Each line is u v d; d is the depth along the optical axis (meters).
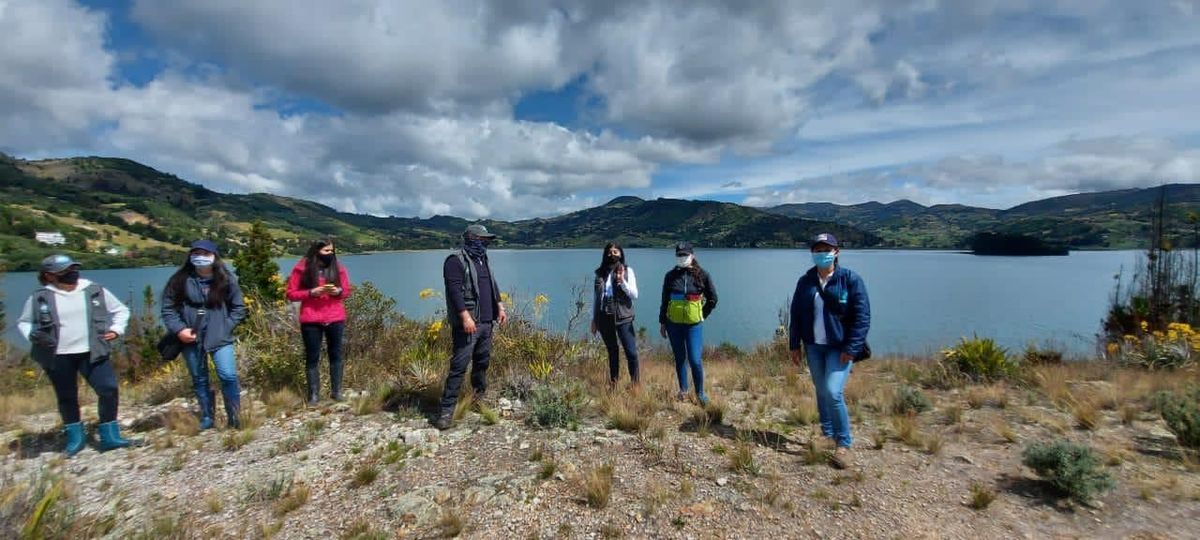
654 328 25.27
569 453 4.01
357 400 5.41
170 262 88.12
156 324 10.28
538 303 8.52
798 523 2.98
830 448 4.11
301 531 2.97
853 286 3.91
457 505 3.21
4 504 2.80
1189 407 4.29
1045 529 2.93
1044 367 7.48
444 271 4.74
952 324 40.94
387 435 4.43
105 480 3.65
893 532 2.89
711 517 3.04
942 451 4.14
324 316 5.41
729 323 39.97
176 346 4.64
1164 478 3.56
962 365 7.17
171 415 5.07
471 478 3.58
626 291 5.71
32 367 9.72
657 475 3.62
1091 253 185.62
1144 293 10.48
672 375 7.26
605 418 4.98
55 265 4.06
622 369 7.29
